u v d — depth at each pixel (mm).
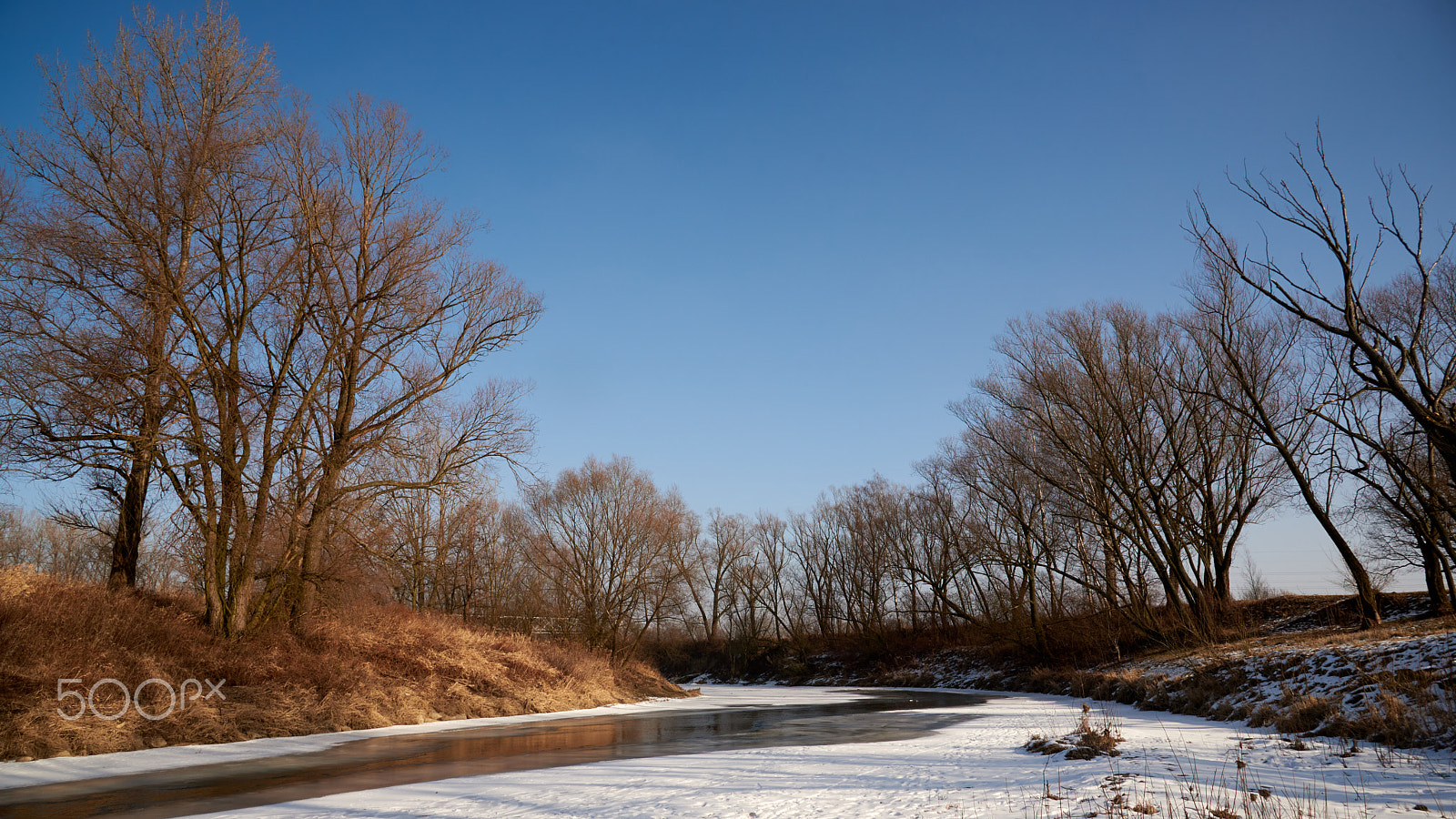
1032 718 25594
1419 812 9102
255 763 16359
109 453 21359
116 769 15258
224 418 22922
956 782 12766
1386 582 34594
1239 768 12367
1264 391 36719
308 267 24812
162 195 21906
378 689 25312
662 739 21359
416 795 12414
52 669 17219
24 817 11016
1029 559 49188
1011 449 43906
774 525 85000
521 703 31016
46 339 20406
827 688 61688
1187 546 39875
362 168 26578
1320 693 19219
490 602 46719
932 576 66938
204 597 26672
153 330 21938
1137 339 38562
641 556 49000
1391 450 20141
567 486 49125
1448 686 15961
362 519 25969
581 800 11844
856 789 12391
